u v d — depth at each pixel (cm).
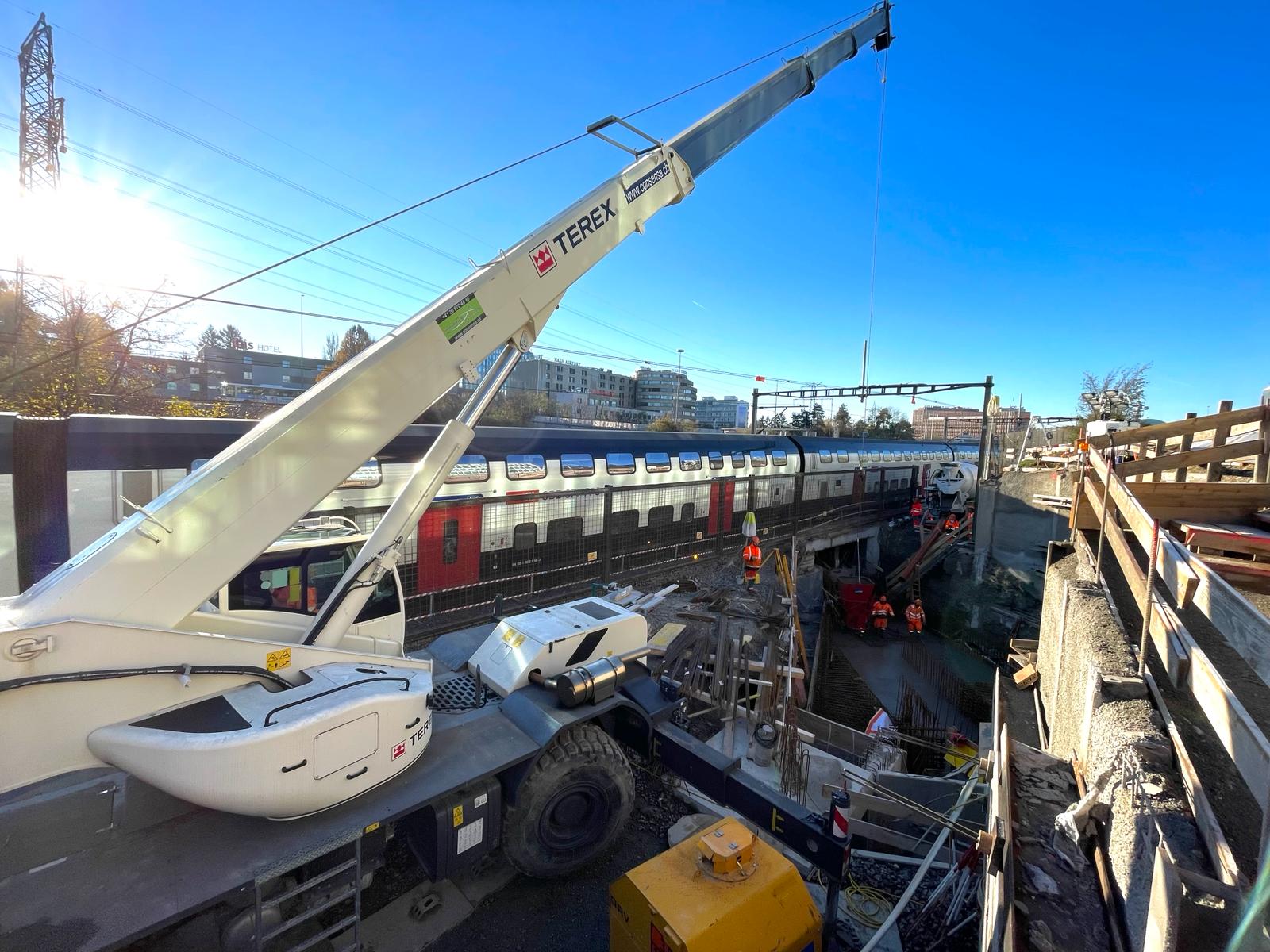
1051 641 676
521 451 1090
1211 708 255
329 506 825
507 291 434
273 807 308
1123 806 285
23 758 273
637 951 329
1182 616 507
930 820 525
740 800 450
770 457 1717
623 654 555
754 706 777
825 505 2006
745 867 343
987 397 2114
